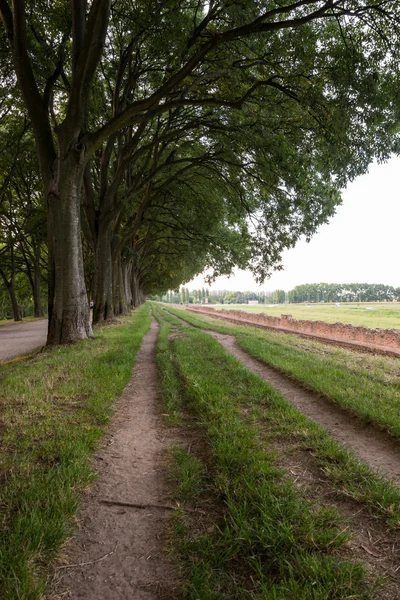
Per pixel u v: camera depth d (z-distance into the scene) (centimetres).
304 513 238
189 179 1820
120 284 2686
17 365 786
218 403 486
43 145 1026
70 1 1093
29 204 2706
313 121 1035
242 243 2270
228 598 181
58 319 1044
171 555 216
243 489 269
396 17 793
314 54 843
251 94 1106
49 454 324
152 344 1202
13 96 1432
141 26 888
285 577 187
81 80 906
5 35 1042
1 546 199
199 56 841
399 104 847
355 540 222
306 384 614
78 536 233
